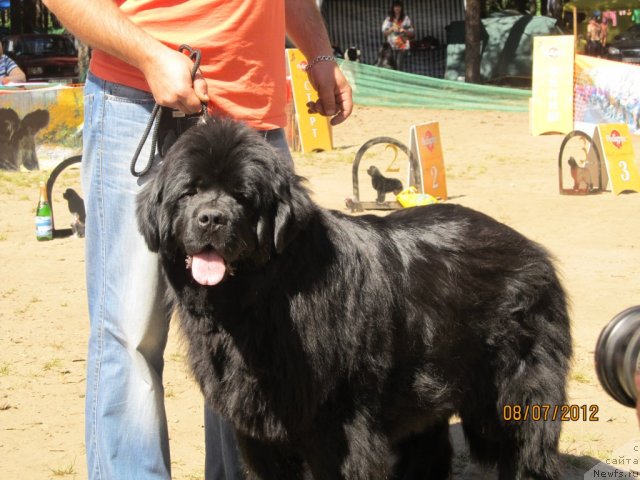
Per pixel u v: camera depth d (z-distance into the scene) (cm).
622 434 511
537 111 1873
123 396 376
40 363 641
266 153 321
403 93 2373
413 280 368
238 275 323
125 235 370
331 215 360
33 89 1594
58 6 341
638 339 220
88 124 377
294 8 419
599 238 980
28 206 1223
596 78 1839
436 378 377
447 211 411
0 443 506
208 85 359
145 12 359
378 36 3123
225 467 407
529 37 2789
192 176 315
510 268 397
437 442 450
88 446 385
